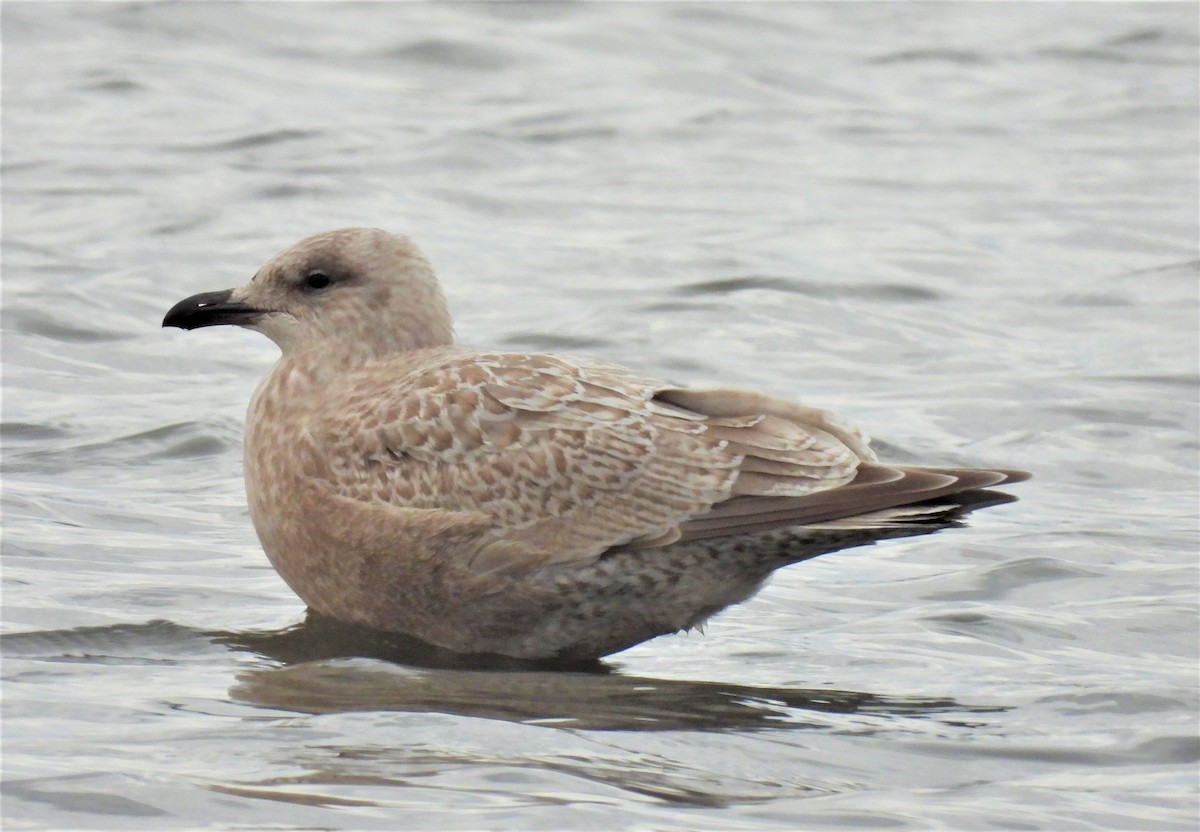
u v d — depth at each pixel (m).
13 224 22.61
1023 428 16.08
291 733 9.34
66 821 8.12
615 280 20.91
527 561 10.98
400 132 28.09
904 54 34.31
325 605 11.58
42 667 10.42
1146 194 25.27
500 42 33.50
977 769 9.16
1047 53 34.69
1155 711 10.00
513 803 8.40
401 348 11.94
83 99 29.23
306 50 32.97
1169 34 35.91
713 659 11.09
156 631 11.24
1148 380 17.38
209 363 17.83
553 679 10.73
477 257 21.91
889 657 11.02
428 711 9.86
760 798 8.66
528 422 11.13
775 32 35.53
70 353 17.92
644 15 35.75
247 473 11.81
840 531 10.82
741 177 26.20
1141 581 12.35
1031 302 20.36
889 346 18.73
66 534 12.95
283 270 11.94
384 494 11.20
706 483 10.93
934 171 26.69
